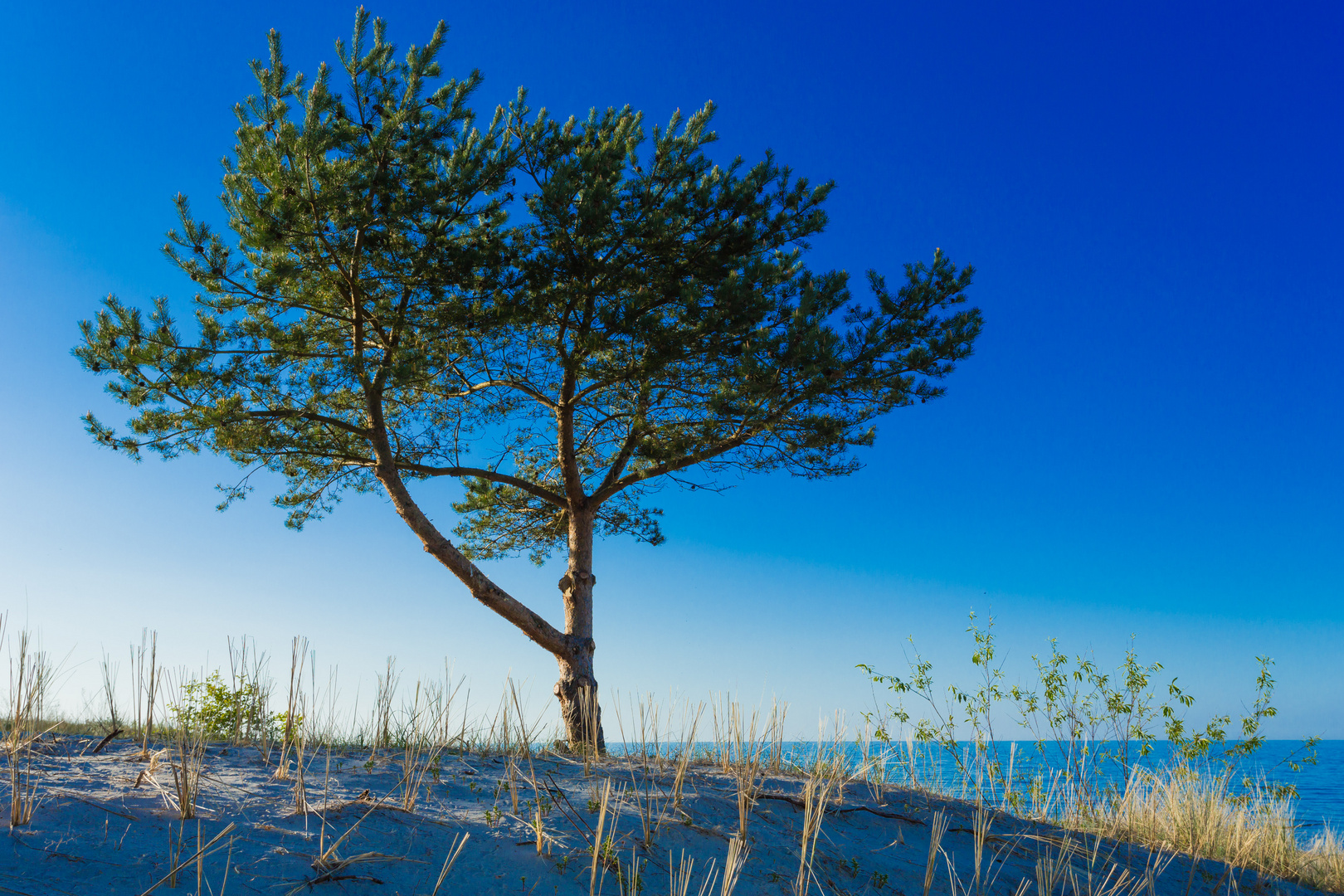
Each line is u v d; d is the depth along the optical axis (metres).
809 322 9.05
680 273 10.13
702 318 9.46
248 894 3.13
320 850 3.58
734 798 5.28
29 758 4.21
